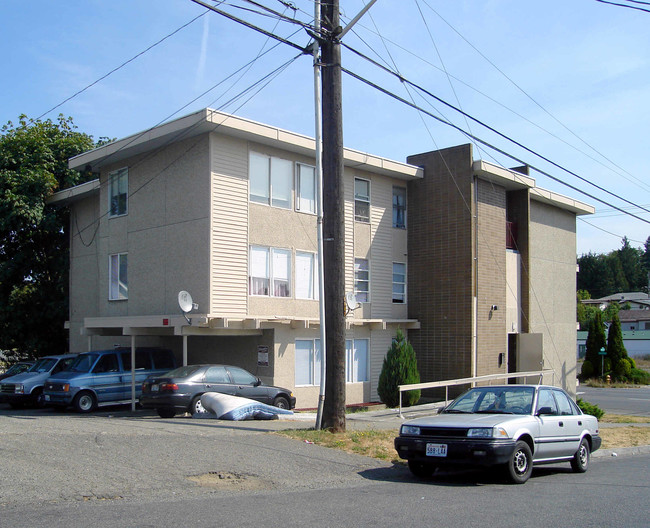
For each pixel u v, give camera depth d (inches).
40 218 971.3
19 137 1020.5
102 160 874.1
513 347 1063.0
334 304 524.4
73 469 365.1
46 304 1033.5
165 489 346.3
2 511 290.2
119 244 868.6
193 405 661.9
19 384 797.9
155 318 744.3
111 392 764.6
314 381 848.3
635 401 1342.3
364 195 945.5
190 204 772.6
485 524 285.6
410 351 881.5
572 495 362.6
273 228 813.2
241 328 758.5
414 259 996.6
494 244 994.1
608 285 4271.7
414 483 398.9
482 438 384.5
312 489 372.2
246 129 758.5
